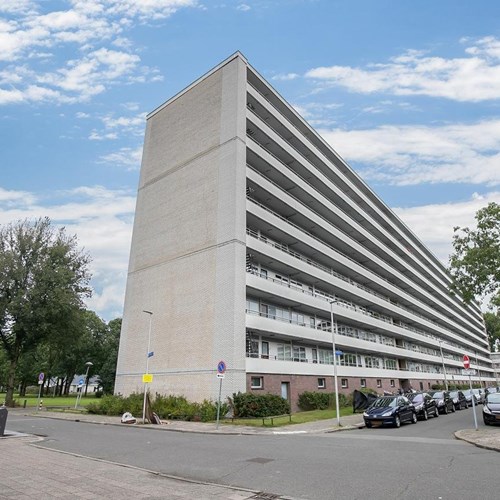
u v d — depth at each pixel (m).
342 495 6.82
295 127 36.53
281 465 9.38
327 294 38.25
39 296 34.66
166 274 28.91
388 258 52.56
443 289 77.00
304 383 29.86
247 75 31.39
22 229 36.56
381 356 48.12
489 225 25.53
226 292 24.39
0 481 7.94
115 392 29.61
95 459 10.41
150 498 6.64
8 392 35.22
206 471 8.84
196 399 23.98
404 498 6.61
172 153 32.34
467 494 6.79
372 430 18.11
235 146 27.27
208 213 27.41
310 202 36.06
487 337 112.69
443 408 27.83
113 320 75.50
